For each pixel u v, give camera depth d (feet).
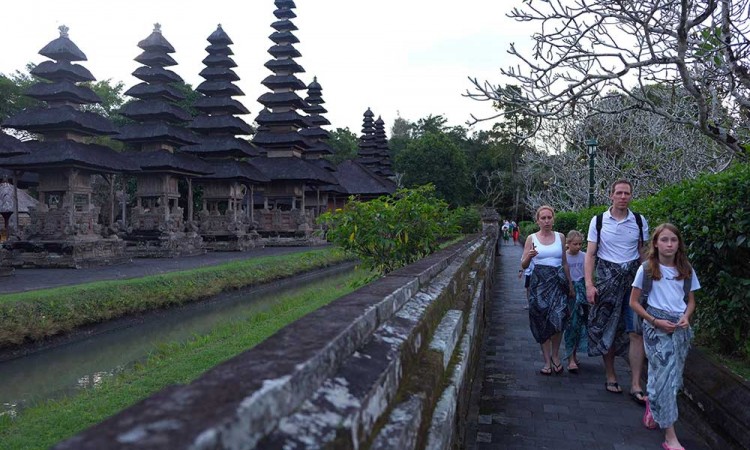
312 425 3.72
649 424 14.05
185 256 92.22
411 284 9.56
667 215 19.77
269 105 142.00
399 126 297.74
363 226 28.53
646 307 13.17
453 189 181.68
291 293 64.64
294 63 140.36
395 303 7.89
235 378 3.67
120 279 51.21
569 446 12.89
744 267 15.16
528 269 20.81
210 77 120.88
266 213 135.23
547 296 18.74
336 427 3.88
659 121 38.34
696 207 17.13
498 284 48.44
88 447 2.51
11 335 34.45
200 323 46.42
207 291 56.65
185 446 2.54
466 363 11.19
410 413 5.49
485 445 12.94
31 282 51.78
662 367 12.66
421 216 28.86
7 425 20.07
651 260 13.04
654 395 12.70
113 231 80.02
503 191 169.99
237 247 108.68
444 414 6.98
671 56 17.40
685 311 12.76
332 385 4.51
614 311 16.48
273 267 74.74
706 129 18.10
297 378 3.87
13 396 27.27
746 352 15.46
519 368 20.30
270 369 3.91
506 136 160.86
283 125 141.38
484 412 15.26
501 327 28.58
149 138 94.27
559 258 18.99
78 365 33.24
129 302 45.37
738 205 14.52
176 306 51.31
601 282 16.71
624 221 16.58
